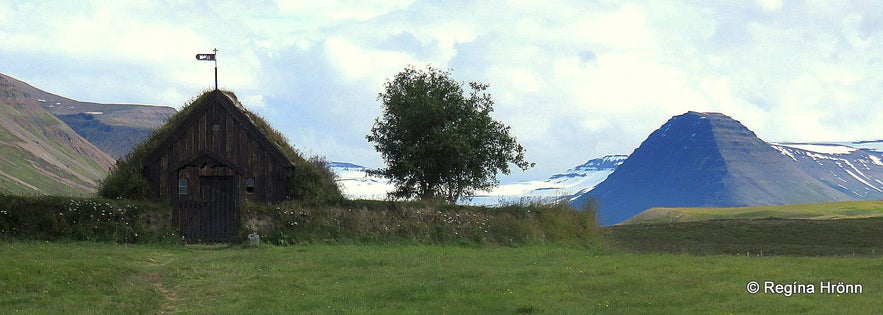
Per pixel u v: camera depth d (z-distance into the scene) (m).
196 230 44.72
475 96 67.56
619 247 56.06
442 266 33.28
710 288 26.14
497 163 66.62
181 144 54.91
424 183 65.75
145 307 24.78
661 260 35.75
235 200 45.12
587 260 36.09
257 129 55.03
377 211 47.81
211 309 24.45
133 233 43.53
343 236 45.81
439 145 64.12
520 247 47.47
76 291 26.66
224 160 51.97
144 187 53.28
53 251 36.38
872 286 26.48
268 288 27.61
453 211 49.50
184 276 30.58
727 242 67.25
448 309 23.31
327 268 32.53
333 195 54.12
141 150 55.62
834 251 57.88
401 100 66.31
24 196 43.88
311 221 45.97
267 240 44.47
